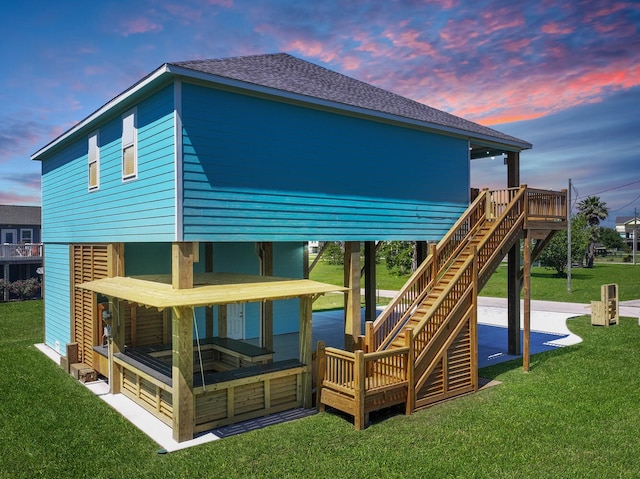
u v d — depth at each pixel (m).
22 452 6.86
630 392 9.66
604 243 81.50
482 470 6.24
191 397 7.41
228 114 8.49
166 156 8.05
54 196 14.80
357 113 10.40
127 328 11.10
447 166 12.75
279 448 6.95
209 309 12.01
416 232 11.95
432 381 9.04
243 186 8.69
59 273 14.13
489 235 10.79
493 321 19.67
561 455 6.71
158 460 6.57
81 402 9.16
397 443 7.12
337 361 8.38
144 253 12.55
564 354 13.29
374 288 13.59
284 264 16.27
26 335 17.09
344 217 10.38
